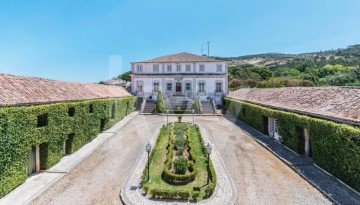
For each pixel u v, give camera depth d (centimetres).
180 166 1364
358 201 1085
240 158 1717
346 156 1240
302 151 1770
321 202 1095
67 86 2448
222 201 1112
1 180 1130
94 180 1352
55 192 1205
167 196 1137
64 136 1716
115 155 1809
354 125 1261
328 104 1709
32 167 1457
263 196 1159
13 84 1598
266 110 2355
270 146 2000
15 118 1219
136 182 1314
